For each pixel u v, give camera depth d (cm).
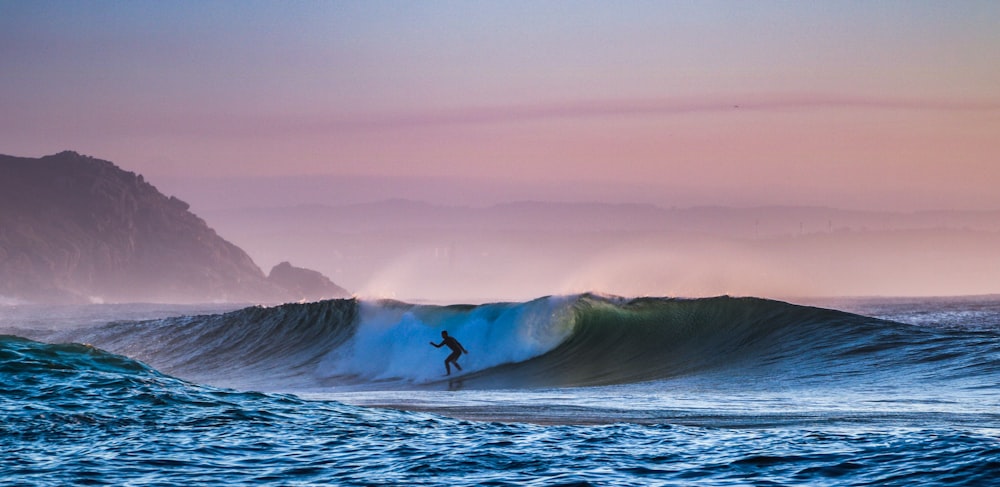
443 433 3194
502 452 2833
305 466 2666
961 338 5584
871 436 2934
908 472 2400
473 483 2459
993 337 5553
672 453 2789
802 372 5294
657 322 6869
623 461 2692
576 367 6394
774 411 3797
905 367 5100
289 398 4059
